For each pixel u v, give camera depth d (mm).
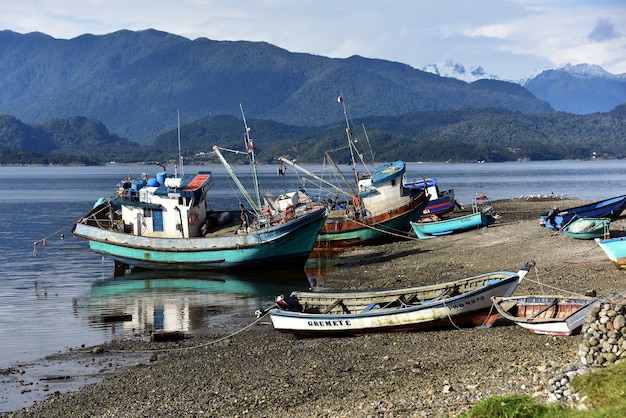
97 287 48812
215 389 24750
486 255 49031
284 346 29938
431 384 22609
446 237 60125
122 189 54250
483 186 167625
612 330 19328
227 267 51562
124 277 52469
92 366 29281
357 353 27641
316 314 30906
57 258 63469
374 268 49750
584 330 19750
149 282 50062
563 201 96250
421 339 28734
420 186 79688
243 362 27969
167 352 30969
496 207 88812
